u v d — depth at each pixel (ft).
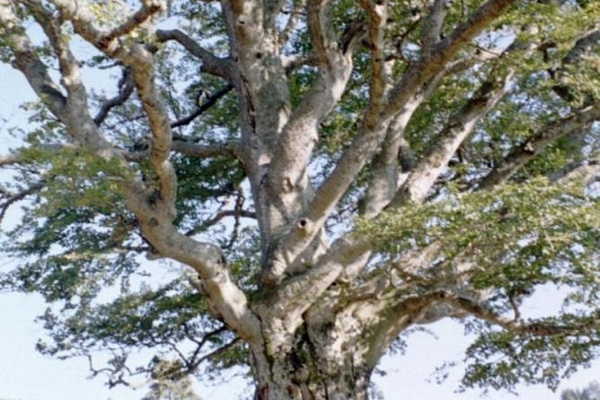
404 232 25.31
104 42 21.43
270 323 30.01
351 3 35.53
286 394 29.25
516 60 29.50
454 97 38.65
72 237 41.91
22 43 27.66
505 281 31.22
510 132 36.81
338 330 30.96
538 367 36.45
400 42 35.47
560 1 33.37
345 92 42.34
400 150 39.60
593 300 29.68
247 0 36.29
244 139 36.37
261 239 33.19
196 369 41.16
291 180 33.24
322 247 32.99
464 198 24.40
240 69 36.96
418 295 31.68
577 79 30.17
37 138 23.48
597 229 25.34
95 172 23.88
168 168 25.86
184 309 41.65
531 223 23.84
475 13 24.13
